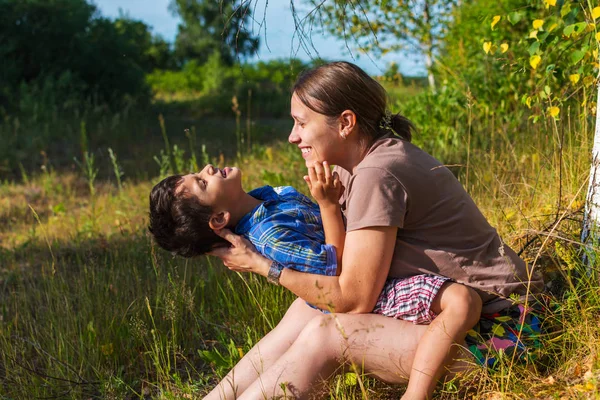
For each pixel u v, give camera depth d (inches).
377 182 90.4
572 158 148.3
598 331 97.6
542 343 98.3
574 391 89.7
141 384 127.6
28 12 580.1
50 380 127.3
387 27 299.3
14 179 379.6
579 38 129.0
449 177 95.6
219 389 102.6
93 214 253.1
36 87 535.2
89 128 489.1
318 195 96.0
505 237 137.5
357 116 96.4
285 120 698.8
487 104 248.2
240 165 310.7
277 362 92.5
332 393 96.4
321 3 109.0
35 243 230.8
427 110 273.4
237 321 138.4
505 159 185.0
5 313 159.8
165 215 102.7
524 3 226.4
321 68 97.8
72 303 159.0
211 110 754.8
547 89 134.9
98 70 604.4
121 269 177.0
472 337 94.0
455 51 298.2
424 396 87.5
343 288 92.0
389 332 91.8
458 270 94.0
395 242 92.7
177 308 138.1
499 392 91.3
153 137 503.8
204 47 1508.4
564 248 113.2
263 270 96.5
